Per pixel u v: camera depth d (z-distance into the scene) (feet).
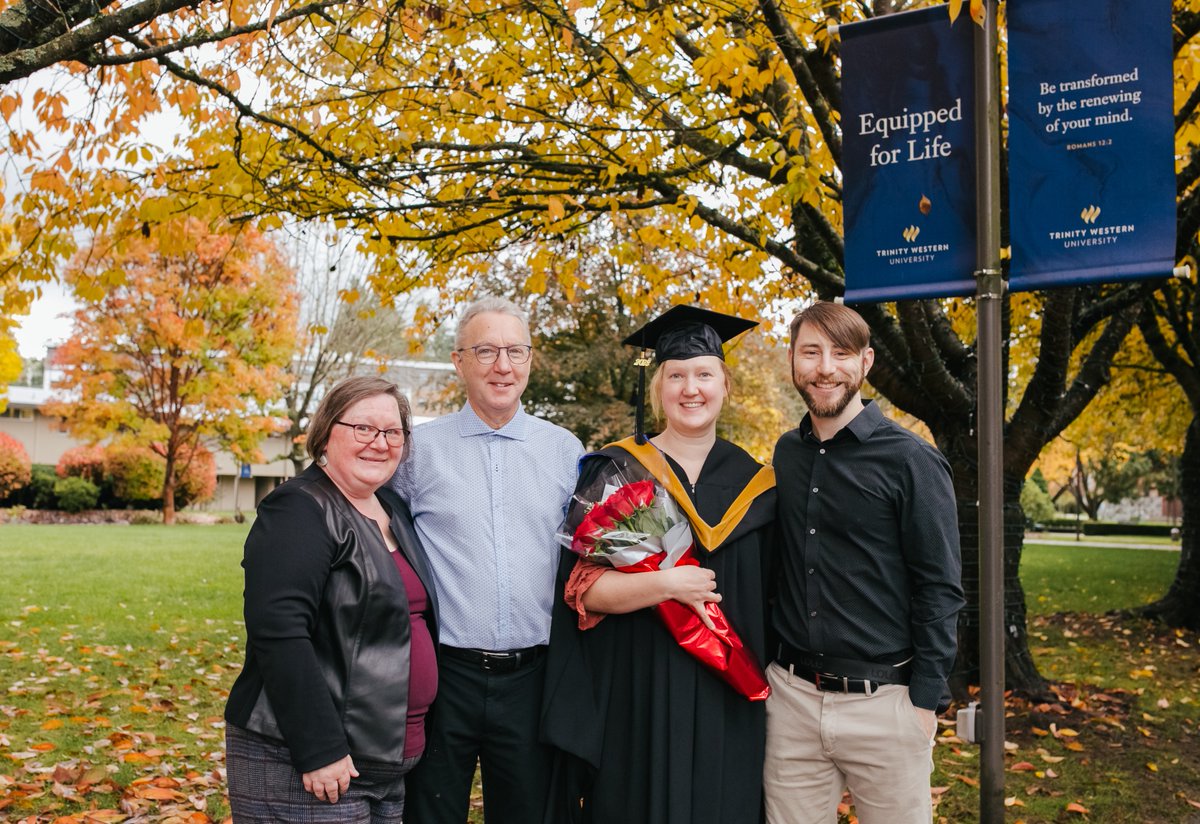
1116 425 50.47
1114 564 54.39
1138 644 27.71
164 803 12.96
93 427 78.48
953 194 9.80
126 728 16.66
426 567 8.63
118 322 74.28
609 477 9.29
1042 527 133.18
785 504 9.34
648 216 23.15
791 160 14.10
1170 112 8.87
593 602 8.76
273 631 7.20
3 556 43.39
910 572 8.84
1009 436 19.74
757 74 14.53
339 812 7.46
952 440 19.95
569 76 17.29
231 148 16.76
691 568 8.69
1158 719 18.63
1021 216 9.40
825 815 9.20
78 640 24.57
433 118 17.37
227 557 46.14
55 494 91.20
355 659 7.57
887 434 9.00
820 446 9.27
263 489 131.95
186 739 16.25
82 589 33.32
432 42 16.75
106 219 15.64
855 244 10.23
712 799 8.65
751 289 23.12
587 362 65.26
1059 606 35.86
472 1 14.97
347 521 7.80
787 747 9.15
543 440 9.76
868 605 8.82
